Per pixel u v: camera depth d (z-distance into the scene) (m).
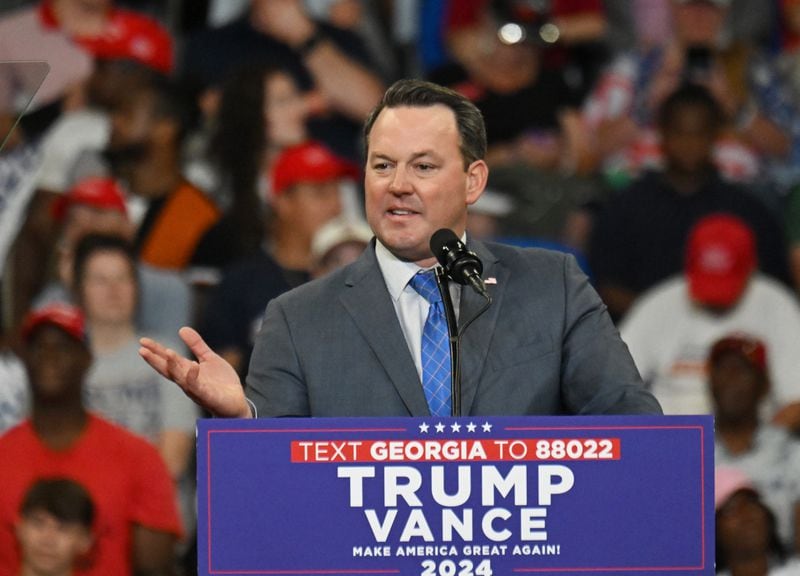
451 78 22.58
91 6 21.33
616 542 8.17
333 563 8.08
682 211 21.00
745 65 23.44
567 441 8.16
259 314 19.22
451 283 10.02
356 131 22.06
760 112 23.31
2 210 19.84
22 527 17.36
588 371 9.83
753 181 22.45
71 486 17.45
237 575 8.07
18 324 19.23
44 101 20.81
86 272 18.72
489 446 8.12
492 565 8.12
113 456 17.77
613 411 9.69
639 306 20.52
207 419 8.08
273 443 8.09
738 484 18.39
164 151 20.62
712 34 23.33
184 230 20.17
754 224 21.12
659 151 22.38
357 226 19.84
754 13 24.16
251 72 21.11
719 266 20.03
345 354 9.80
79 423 17.88
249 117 20.94
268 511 8.09
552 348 9.86
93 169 20.50
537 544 8.13
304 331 9.91
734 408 18.86
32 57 21.08
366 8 23.27
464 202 10.01
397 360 9.72
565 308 10.01
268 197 20.14
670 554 8.20
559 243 21.17
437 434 8.11
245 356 19.12
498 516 8.12
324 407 9.70
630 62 23.12
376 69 22.92
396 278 10.04
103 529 17.53
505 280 10.10
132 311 18.80
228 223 20.28
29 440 17.70
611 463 8.18
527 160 21.97
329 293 10.09
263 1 22.00
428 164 9.80
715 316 20.16
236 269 19.44
